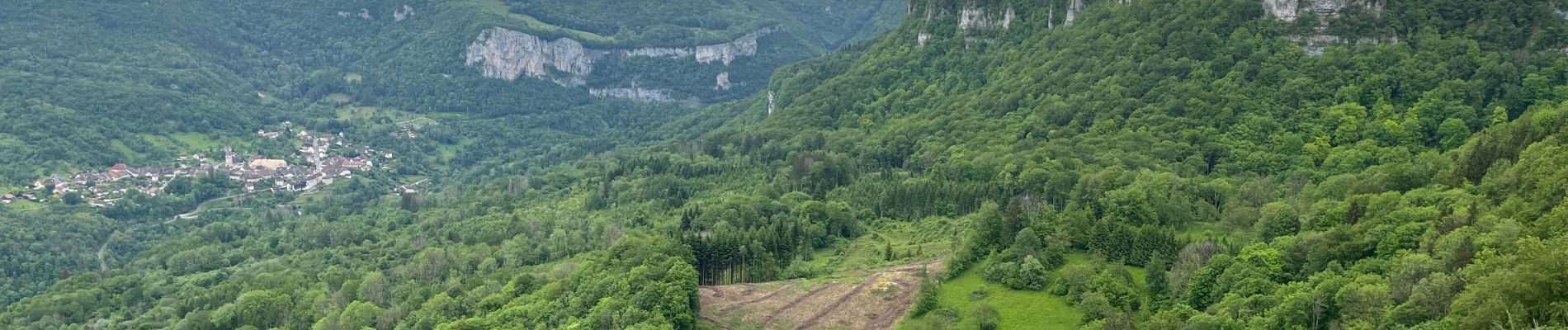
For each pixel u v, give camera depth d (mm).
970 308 185500
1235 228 199250
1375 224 171125
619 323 182000
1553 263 126812
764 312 192750
